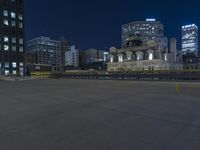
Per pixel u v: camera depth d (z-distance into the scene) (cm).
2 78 4700
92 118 698
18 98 1252
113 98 1180
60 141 478
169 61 4675
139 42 5853
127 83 2545
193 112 773
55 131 556
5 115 765
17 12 8650
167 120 659
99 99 1148
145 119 676
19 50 8600
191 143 454
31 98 1245
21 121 670
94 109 856
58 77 4806
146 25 19625
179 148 428
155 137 495
